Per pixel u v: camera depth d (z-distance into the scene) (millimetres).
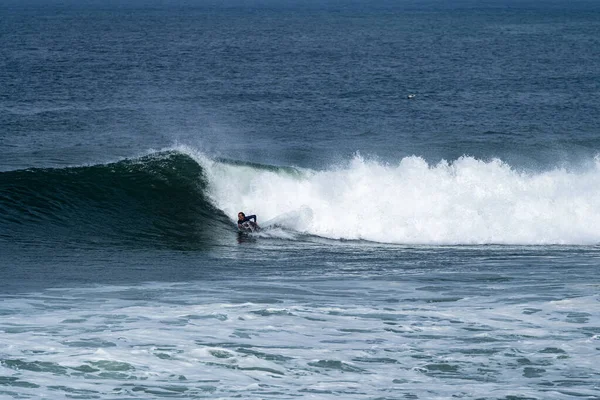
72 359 40812
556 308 52125
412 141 140750
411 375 39906
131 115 167875
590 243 80500
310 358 42031
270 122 161625
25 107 175125
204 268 67938
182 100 191875
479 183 87375
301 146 136000
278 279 63125
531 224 82625
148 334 45188
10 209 84750
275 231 83438
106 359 40938
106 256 72375
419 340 45219
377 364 41375
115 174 92625
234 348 43156
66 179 90750
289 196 88625
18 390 36719
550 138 144250
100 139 141625
